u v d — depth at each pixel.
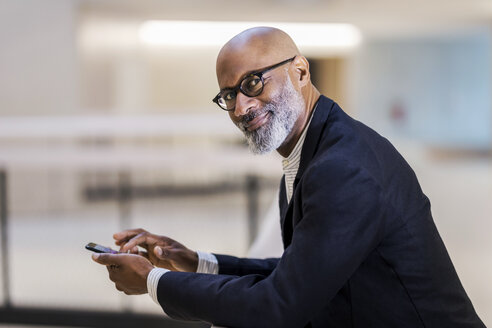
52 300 3.63
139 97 9.86
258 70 1.29
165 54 11.24
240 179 7.23
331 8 9.82
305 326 1.38
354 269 1.21
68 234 5.60
